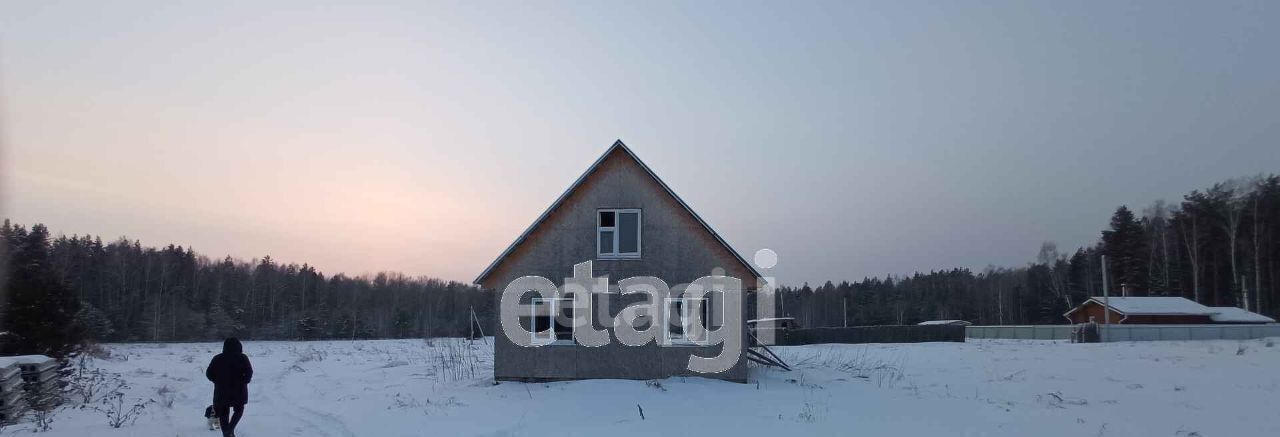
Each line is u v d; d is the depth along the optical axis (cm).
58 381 1995
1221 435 1511
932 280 13738
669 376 2277
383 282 12762
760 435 1448
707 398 1956
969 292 12238
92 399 1973
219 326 8906
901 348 5241
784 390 2161
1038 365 3422
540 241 2344
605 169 2355
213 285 9844
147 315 8494
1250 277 7538
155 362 3544
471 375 2620
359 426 1587
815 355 4069
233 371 1353
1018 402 2031
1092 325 5762
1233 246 7438
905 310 12144
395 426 1581
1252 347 4206
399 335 9956
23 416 1585
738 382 2267
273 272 10562
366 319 10100
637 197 2338
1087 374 2931
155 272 9338
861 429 1512
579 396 1981
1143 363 3409
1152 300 6975
